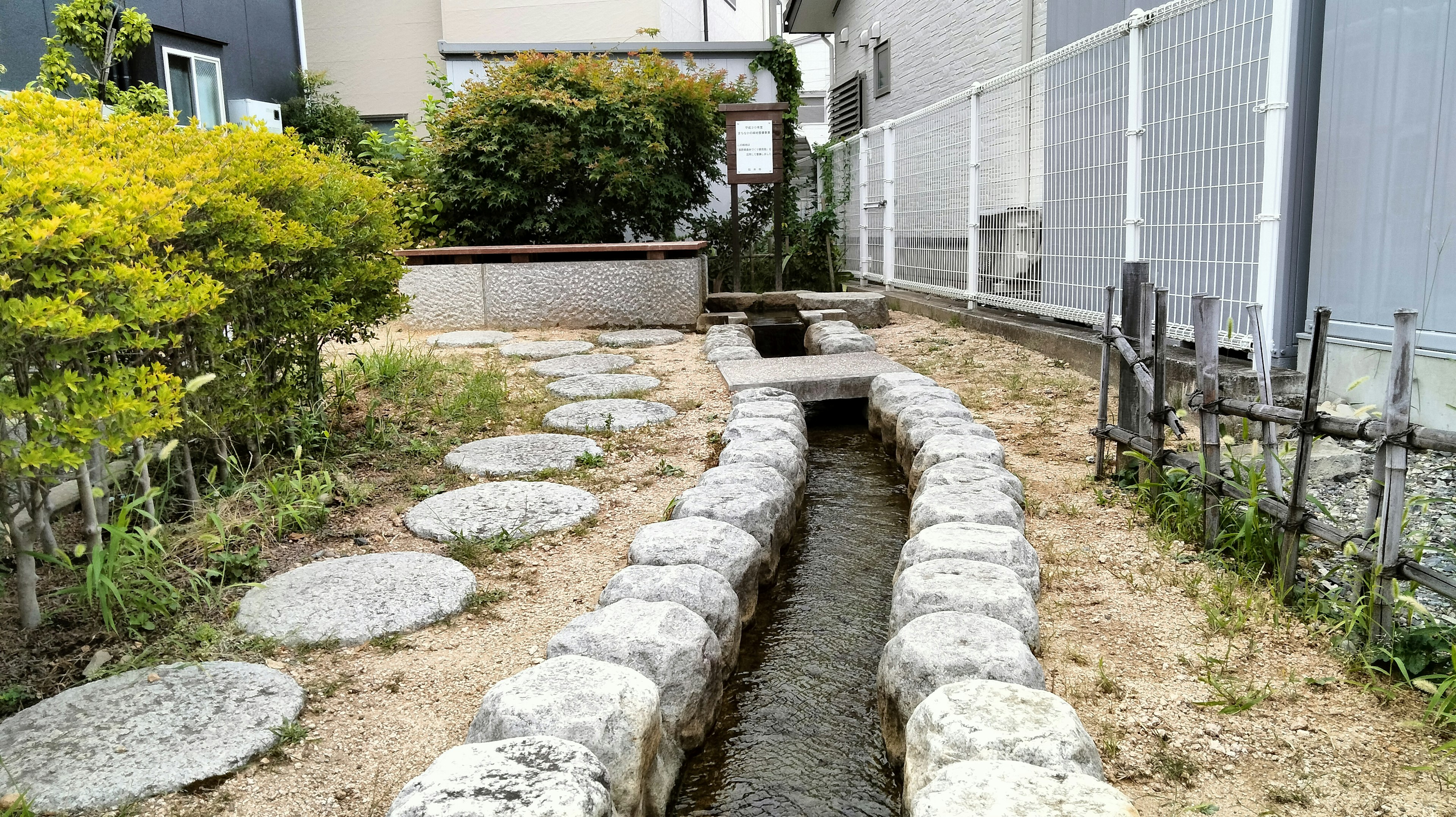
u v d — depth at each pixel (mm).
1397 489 2400
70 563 2682
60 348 2441
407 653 2594
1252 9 4750
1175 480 3506
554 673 2092
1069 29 7211
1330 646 2518
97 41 9875
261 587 2900
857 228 11781
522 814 1572
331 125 13508
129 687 2330
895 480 4512
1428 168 4008
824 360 6352
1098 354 5824
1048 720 1891
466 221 9688
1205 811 1912
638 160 9750
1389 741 2121
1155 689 2375
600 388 5723
